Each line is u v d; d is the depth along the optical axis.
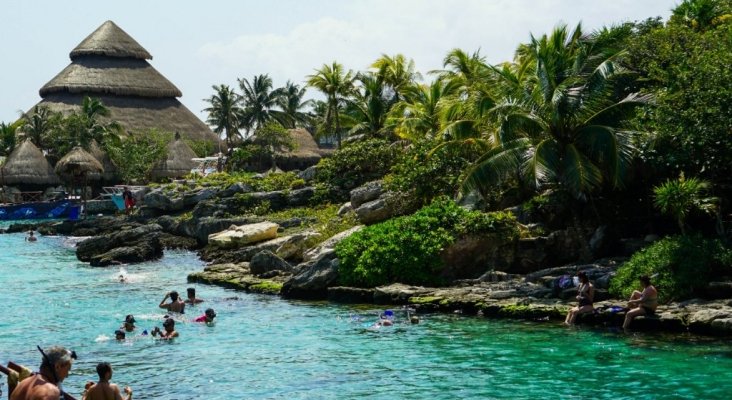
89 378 16.50
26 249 50.91
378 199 37.06
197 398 14.80
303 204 50.56
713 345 17.84
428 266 26.53
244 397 14.80
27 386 8.59
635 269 22.41
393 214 35.91
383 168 49.66
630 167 26.95
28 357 18.64
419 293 24.81
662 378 15.22
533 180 27.77
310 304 26.02
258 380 16.06
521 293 23.66
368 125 67.62
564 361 16.83
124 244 43.09
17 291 30.53
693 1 38.06
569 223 28.69
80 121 94.75
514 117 27.92
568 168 27.08
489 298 23.53
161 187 61.16
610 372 15.79
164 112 115.62
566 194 28.62
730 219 26.12
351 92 70.50
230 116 110.00
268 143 92.00
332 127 74.44
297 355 18.38
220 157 91.06
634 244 26.56
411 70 68.94
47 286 32.03
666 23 37.41
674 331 19.33
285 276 31.02
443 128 38.88
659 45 31.03
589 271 23.86
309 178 54.31
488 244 26.86
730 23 32.16
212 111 109.88
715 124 23.36
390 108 67.19
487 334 19.97
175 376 16.55
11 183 90.06
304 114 128.00
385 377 16.05
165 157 94.44
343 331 21.16
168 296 26.27
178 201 57.03
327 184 50.31
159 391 15.34
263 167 92.19
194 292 26.41
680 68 25.98
